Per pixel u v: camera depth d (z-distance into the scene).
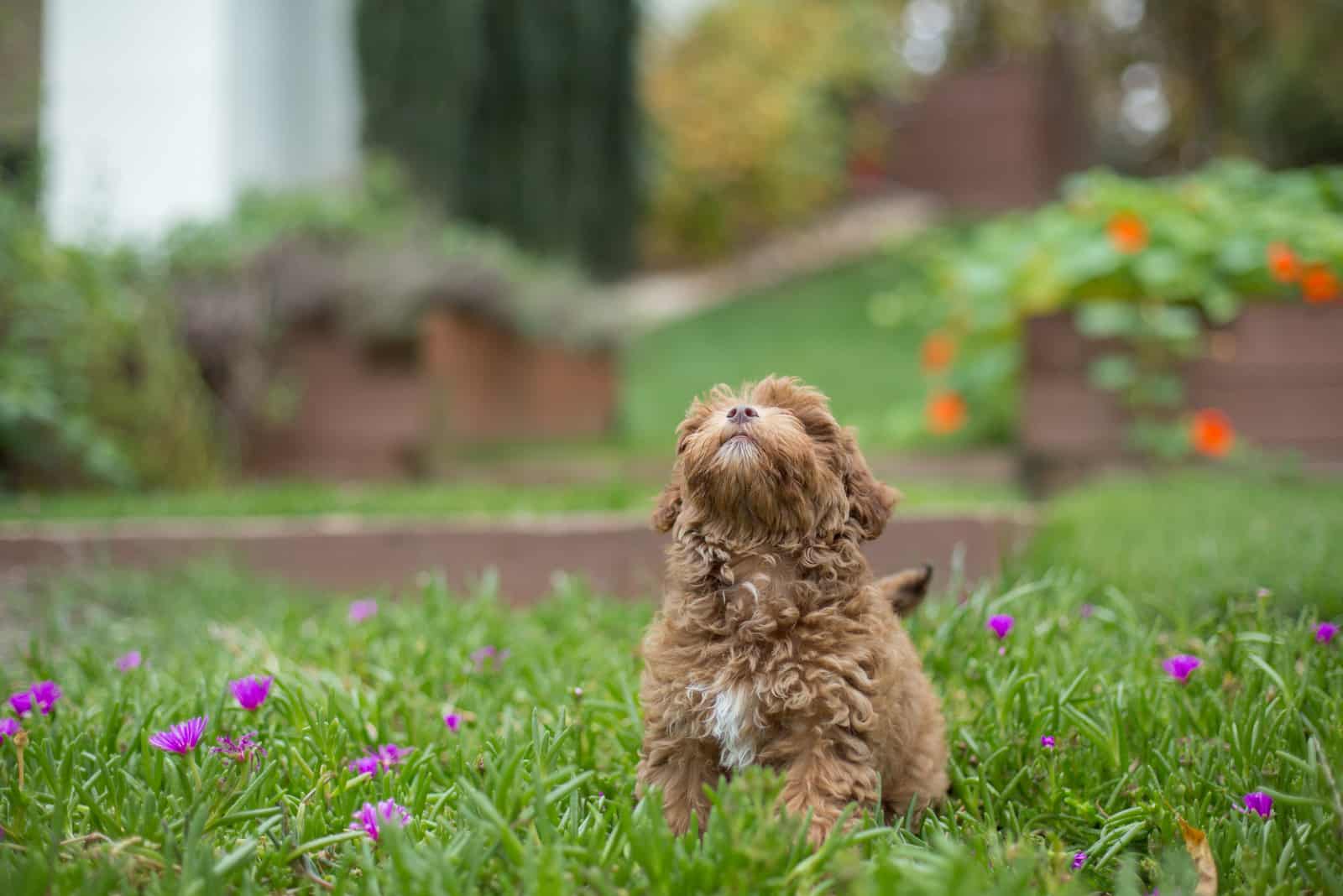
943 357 3.54
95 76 4.76
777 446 1.25
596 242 5.12
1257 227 2.97
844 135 7.99
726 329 6.43
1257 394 2.81
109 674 1.53
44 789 1.26
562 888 1.10
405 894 1.11
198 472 2.87
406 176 4.43
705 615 1.25
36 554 1.99
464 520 2.14
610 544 2.04
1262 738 1.28
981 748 1.34
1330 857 1.17
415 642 1.59
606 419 4.75
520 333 3.98
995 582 1.67
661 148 7.21
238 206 3.61
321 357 3.36
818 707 1.22
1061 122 7.95
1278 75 5.36
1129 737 1.34
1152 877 1.18
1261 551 1.69
